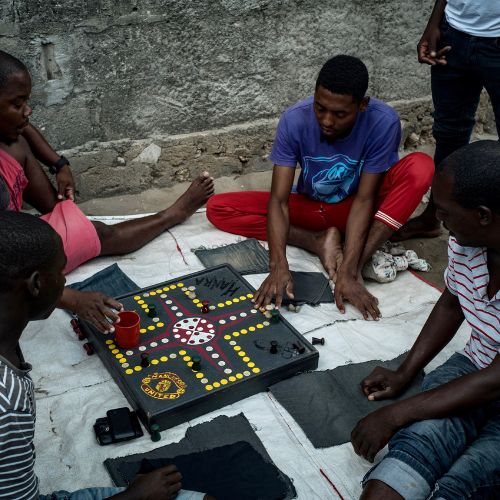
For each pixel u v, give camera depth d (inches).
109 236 132.1
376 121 124.3
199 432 97.3
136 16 144.3
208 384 101.6
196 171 167.9
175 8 146.6
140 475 79.7
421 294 128.8
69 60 143.9
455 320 97.2
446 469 78.6
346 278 123.9
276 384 105.7
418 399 82.7
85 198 160.1
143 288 120.0
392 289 130.4
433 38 132.0
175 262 134.5
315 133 125.9
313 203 137.6
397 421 83.3
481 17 122.3
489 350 87.2
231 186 169.2
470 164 76.5
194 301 117.9
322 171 130.6
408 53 173.0
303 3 156.6
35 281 64.9
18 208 125.8
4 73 111.0
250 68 160.1
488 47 123.7
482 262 83.8
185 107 159.2
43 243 65.5
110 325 103.8
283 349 108.7
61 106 147.9
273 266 122.5
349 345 115.3
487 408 86.0
